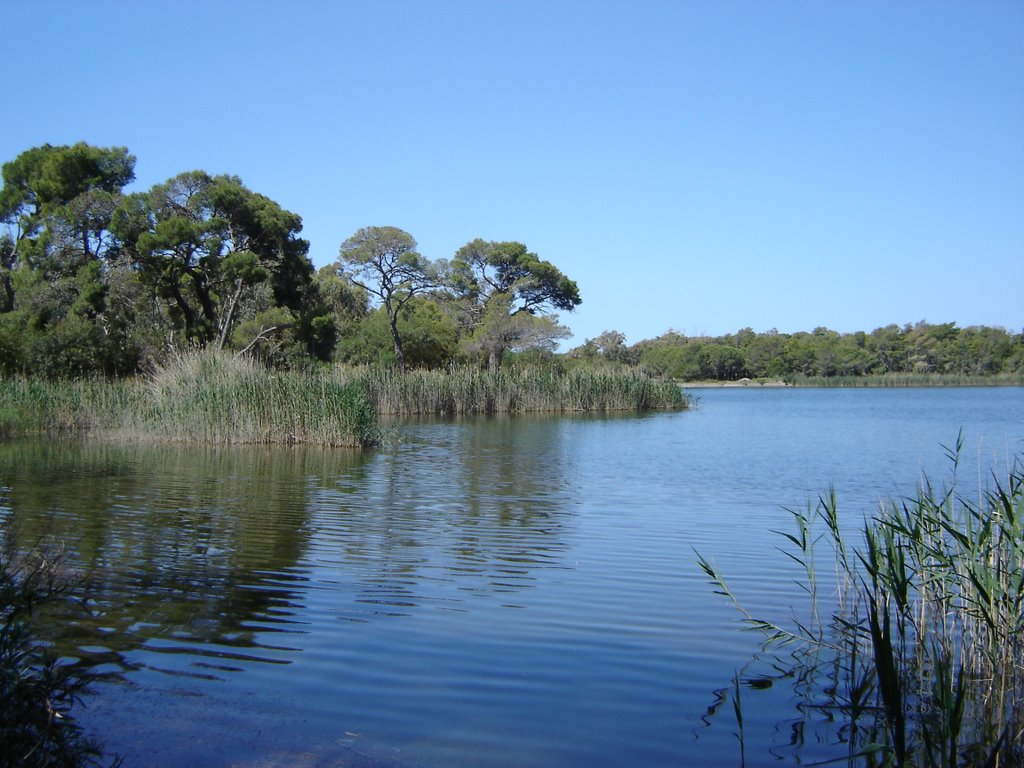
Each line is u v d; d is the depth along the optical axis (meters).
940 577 6.68
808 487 15.17
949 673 5.68
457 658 6.42
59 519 11.49
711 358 89.75
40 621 7.06
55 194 40.06
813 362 87.56
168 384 23.78
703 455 20.64
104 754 4.88
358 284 51.31
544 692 5.84
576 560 9.48
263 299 43.12
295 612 7.46
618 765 4.90
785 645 6.83
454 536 10.73
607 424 31.58
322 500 13.31
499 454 20.55
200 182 39.47
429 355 54.50
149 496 13.49
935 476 16.66
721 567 9.19
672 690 5.93
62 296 36.97
